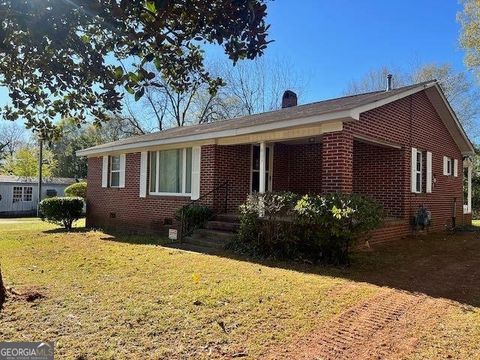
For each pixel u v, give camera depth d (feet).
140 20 9.95
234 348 11.53
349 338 12.39
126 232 44.04
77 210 50.57
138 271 21.35
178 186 41.73
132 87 11.04
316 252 24.85
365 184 37.70
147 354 11.01
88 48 11.22
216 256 25.96
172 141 39.93
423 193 39.22
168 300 15.85
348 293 17.04
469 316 14.42
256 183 40.98
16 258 26.11
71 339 11.96
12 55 11.86
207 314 14.21
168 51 10.98
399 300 16.26
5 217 88.28
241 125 32.55
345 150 27.22
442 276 20.90
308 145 43.21
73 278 19.90
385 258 25.59
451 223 46.47
